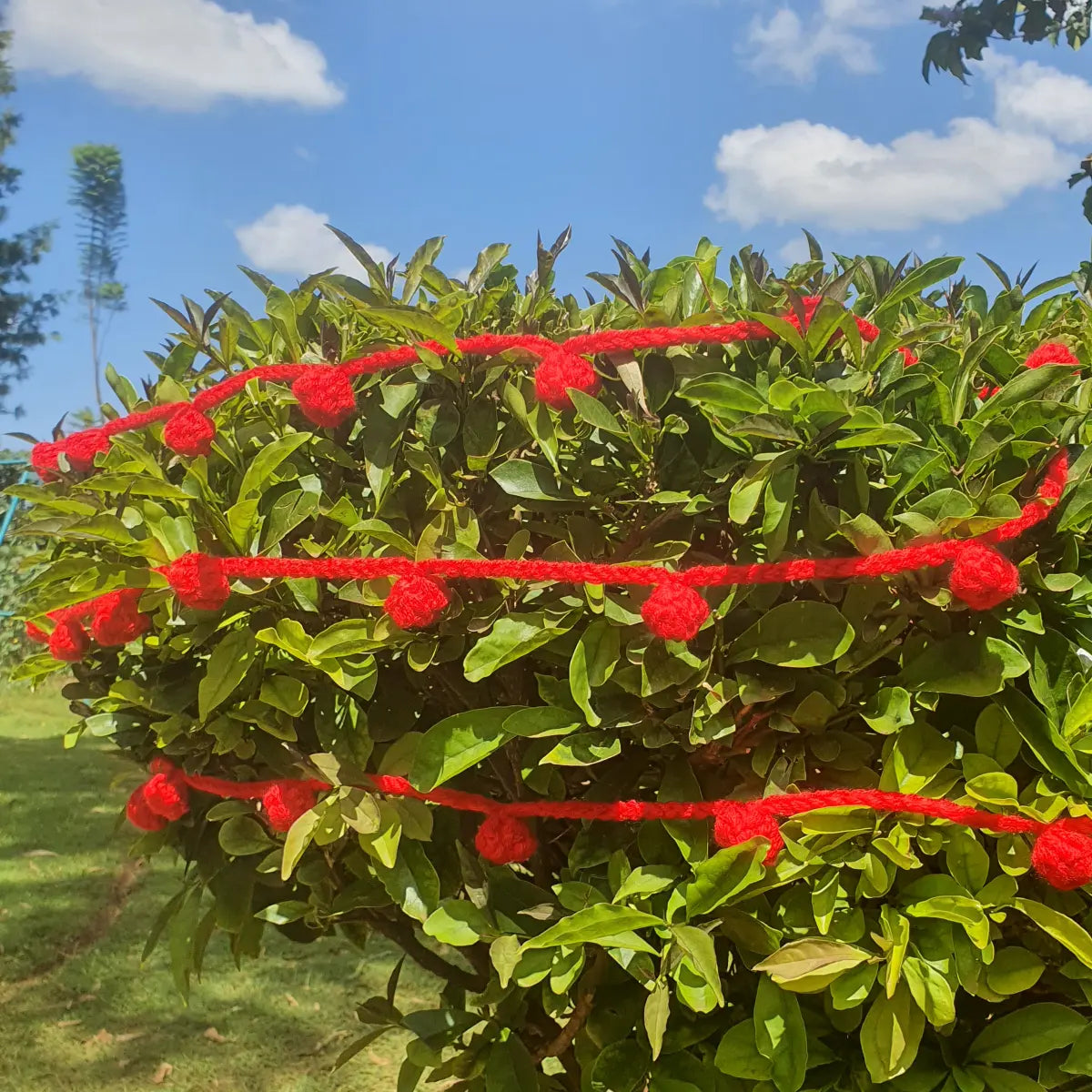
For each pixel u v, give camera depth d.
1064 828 1.29
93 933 4.32
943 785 1.38
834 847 1.37
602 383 1.53
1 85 25.30
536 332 1.65
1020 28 4.31
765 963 1.29
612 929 1.38
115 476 1.51
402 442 1.60
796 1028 1.34
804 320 1.42
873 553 1.32
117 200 35.25
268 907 1.72
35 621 1.91
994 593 1.24
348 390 1.52
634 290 1.58
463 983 1.90
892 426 1.30
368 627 1.48
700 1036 1.46
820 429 1.37
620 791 1.52
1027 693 1.46
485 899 1.55
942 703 1.49
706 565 1.41
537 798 1.62
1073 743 1.34
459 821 1.63
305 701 1.54
